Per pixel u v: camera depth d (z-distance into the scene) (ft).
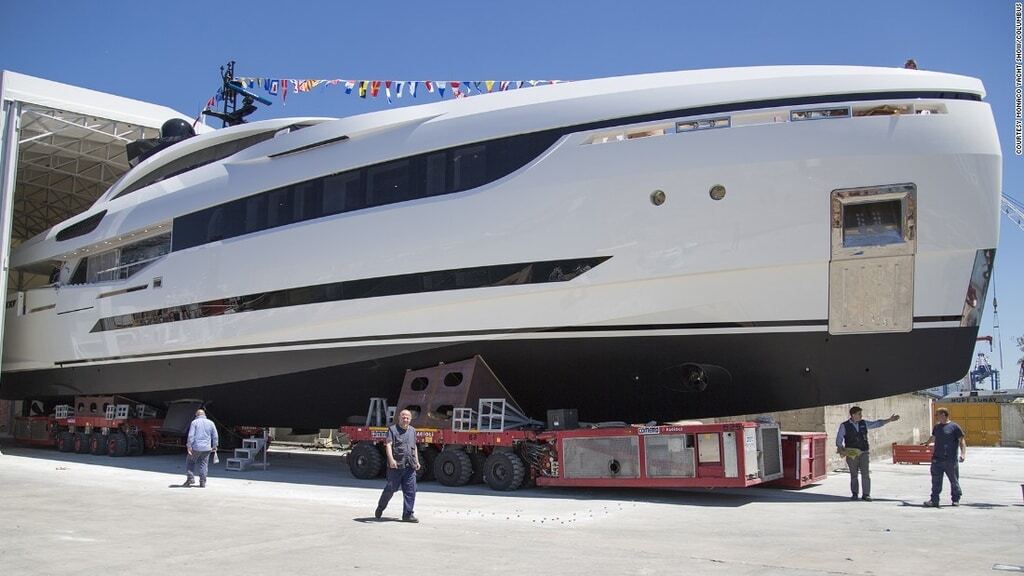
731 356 39.45
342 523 28.86
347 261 46.68
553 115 41.04
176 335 57.21
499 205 41.65
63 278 72.59
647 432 37.42
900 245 35.96
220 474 51.13
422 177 44.70
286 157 51.57
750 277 37.65
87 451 68.80
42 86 69.77
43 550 23.27
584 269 39.83
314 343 48.83
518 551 23.45
